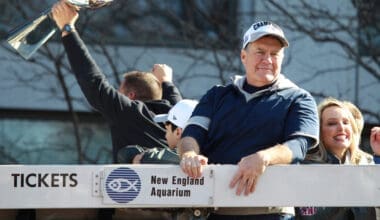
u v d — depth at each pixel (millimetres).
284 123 12203
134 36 31484
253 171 11414
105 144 31141
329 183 11539
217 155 12305
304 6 28938
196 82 30703
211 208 11930
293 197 11531
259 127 12188
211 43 30094
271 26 12352
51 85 31609
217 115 12352
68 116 31719
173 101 16750
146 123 14805
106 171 11500
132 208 12180
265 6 29531
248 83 12430
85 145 31234
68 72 30625
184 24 30953
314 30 28516
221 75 29219
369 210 12930
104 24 31094
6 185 11453
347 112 14297
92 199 11492
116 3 31000
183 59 31062
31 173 11484
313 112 12258
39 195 11469
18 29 13922
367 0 28938
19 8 30391
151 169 11523
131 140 14836
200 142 12344
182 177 11523
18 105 31922
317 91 29719
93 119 31250
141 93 15727
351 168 11547
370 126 27766
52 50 29547
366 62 29141
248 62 12375
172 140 13930
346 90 29750
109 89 14812
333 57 29703
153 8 31766
